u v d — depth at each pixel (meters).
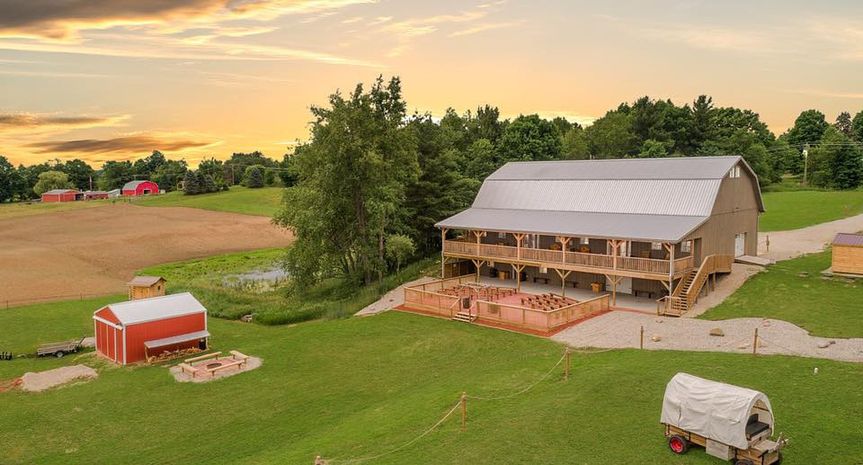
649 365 23.27
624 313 34.22
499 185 50.31
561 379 23.12
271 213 105.62
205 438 21.81
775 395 19.27
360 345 32.41
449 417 20.19
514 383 23.44
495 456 16.70
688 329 29.28
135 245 75.50
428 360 29.05
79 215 102.06
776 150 107.75
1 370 30.83
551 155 88.31
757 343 25.17
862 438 16.22
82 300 47.28
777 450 14.86
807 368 21.50
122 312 32.12
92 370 30.30
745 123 112.94
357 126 45.75
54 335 37.19
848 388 19.41
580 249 41.47
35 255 67.50
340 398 24.89
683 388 16.09
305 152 47.53
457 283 44.41
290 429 22.00
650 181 41.16
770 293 33.50
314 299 47.12
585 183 44.75
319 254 47.12
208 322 41.22
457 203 56.03
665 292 37.53
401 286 46.62
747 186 42.03
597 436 17.38
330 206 46.66
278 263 64.88
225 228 90.25
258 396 25.84
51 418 24.22
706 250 36.88
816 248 44.34
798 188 88.44
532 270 44.97
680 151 99.75
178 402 25.56
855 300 30.56
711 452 15.50
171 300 34.44
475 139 86.38
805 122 129.88
